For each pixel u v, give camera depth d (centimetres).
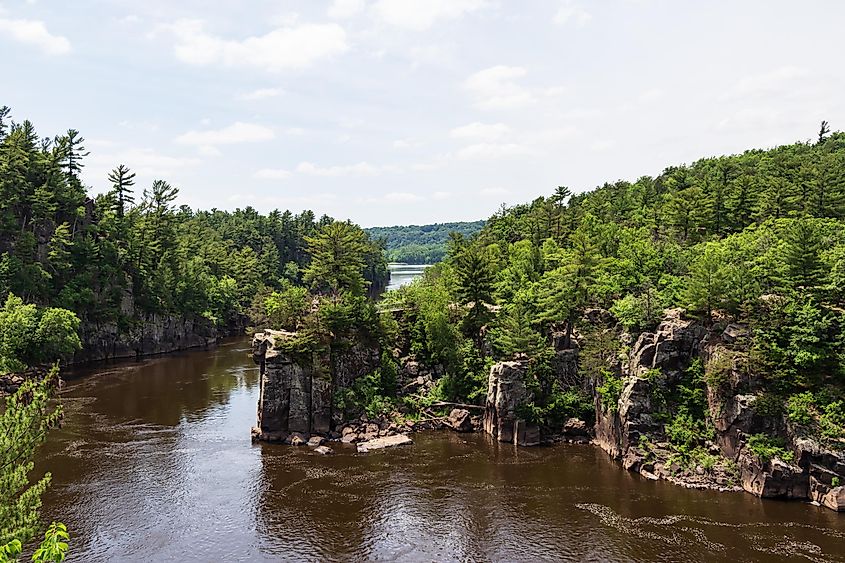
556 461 7188
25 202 12888
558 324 8969
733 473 6312
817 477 5828
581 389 8281
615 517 5622
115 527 5378
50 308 11475
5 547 2436
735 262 7825
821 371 6209
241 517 5628
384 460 7200
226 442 7750
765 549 4984
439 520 5606
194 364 13125
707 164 17788
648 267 8869
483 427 8488
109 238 14650
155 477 6531
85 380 11244
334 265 9531
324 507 5869
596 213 14775
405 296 10719
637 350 7356
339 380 8806
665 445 6831
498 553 5003
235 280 19788
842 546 5006
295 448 7606
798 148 16925
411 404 8925
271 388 7944
